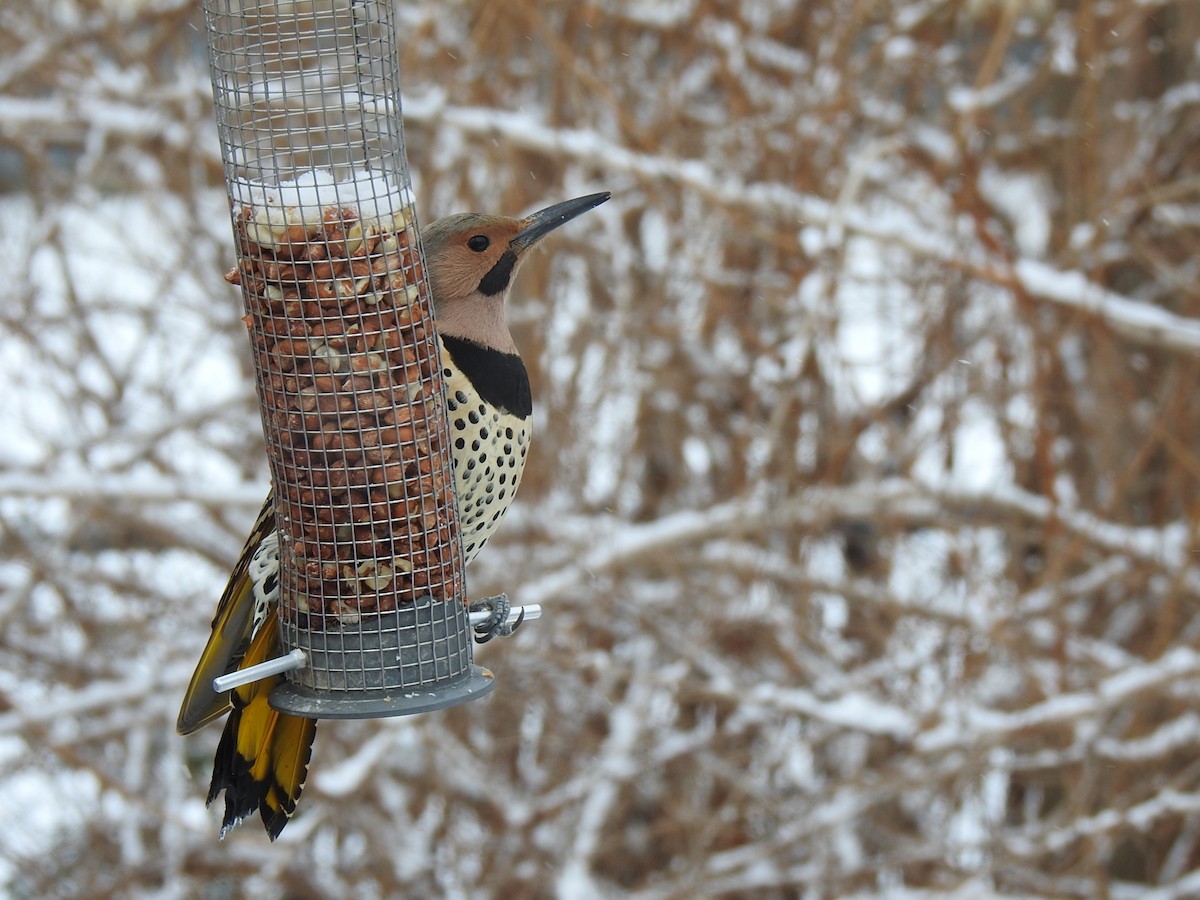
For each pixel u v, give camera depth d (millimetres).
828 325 11766
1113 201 12602
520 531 12211
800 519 11844
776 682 12180
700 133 13625
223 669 6527
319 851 12938
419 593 6285
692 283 13188
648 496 13266
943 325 12180
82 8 13188
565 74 12445
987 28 13492
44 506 13227
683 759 12359
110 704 11344
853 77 12609
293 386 6230
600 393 12695
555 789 11875
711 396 13141
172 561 13266
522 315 12398
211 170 13227
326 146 6375
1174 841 13242
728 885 11234
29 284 12586
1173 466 12500
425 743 11398
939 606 11828
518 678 12242
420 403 6293
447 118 11812
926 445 12445
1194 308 13141
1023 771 12672
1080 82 13281
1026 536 12344
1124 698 10852
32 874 11742
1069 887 11930
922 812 12242
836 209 11406
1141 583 12258
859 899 11148
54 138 13688
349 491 6207
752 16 13188
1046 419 12078
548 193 13461
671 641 12055
